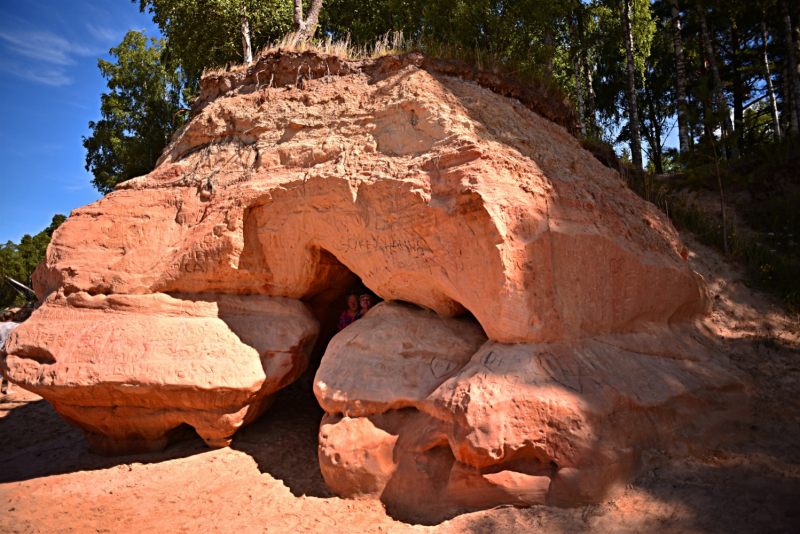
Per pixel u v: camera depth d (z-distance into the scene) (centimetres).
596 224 468
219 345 527
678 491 341
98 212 618
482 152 454
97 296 577
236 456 538
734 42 2130
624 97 2494
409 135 523
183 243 578
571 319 423
